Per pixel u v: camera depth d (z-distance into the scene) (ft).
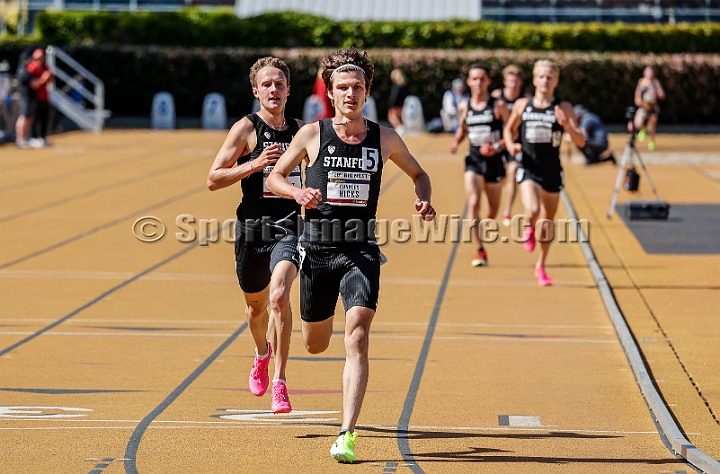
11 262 115.24
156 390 68.54
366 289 54.08
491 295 100.63
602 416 62.95
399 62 323.98
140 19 347.97
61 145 259.60
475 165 115.65
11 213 150.51
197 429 59.72
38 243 127.13
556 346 81.30
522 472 52.19
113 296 98.68
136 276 108.47
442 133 305.32
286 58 328.08
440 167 213.87
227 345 81.25
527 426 60.80
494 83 323.16
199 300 97.45
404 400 66.44
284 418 62.34
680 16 363.56
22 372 72.64
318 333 57.72
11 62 339.16
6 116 259.19
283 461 53.83
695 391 68.18
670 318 89.92
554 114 102.94
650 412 63.82
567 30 337.52
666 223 143.54
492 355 78.54
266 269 62.90
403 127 304.91
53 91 304.30
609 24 340.80
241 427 60.29
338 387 69.87
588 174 203.92
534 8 367.86
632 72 321.73
